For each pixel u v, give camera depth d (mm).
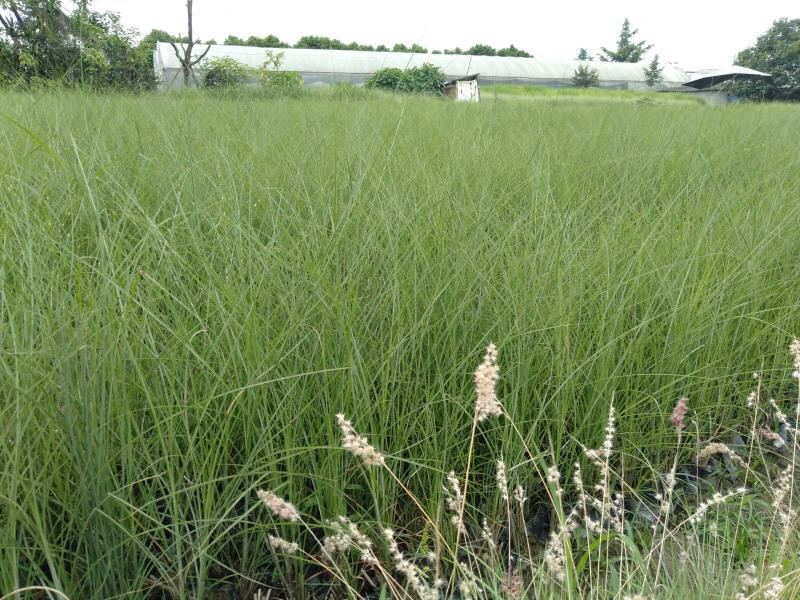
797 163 5973
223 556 2328
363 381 2449
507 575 2162
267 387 2361
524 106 9883
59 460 2051
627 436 2936
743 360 3389
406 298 2863
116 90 6918
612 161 5684
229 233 3072
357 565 2363
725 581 2119
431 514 2443
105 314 2174
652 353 3244
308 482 2549
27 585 2000
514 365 2779
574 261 3361
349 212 3070
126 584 2029
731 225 3943
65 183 3211
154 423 2238
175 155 4223
